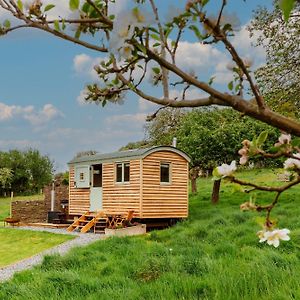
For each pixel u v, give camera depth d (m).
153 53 1.68
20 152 60.34
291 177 1.89
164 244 14.66
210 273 8.95
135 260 11.37
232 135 25.23
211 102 1.71
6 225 26.97
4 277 12.69
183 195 23.17
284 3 1.16
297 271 8.20
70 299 7.89
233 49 1.60
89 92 2.05
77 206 25.84
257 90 1.64
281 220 16.73
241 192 1.79
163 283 8.36
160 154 22.52
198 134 26.05
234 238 14.34
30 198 51.78
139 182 21.77
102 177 24.08
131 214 21.67
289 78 19.16
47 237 20.44
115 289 8.52
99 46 1.71
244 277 7.84
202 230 15.55
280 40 19.89
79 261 11.82
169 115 36.44
